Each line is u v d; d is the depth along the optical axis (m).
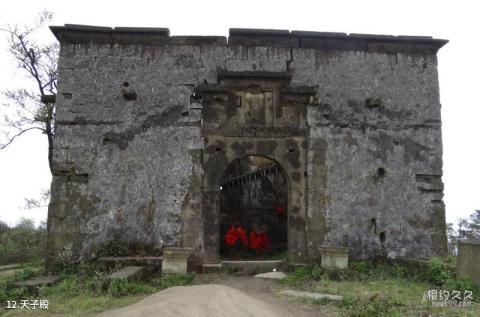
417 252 13.12
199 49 13.42
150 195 12.75
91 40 13.23
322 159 13.26
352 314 7.95
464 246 9.92
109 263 11.77
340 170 13.27
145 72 13.24
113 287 9.55
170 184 12.81
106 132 12.94
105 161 12.83
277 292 9.99
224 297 7.24
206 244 12.64
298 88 13.23
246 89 13.41
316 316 7.95
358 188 13.24
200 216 12.72
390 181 13.38
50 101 13.88
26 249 22.02
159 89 13.20
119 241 12.50
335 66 13.69
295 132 13.32
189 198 12.77
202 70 13.33
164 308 6.60
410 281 11.38
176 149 12.97
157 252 12.48
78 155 12.81
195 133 13.04
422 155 13.58
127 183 12.77
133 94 12.99
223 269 12.63
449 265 11.05
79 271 11.84
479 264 9.52
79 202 12.63
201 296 7.13
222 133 13.13
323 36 13.55
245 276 12.40
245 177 18.66
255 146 13.20
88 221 12.56
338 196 13.15
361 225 13.08
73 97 13.01
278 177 18.78
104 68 13.18
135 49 13.30
